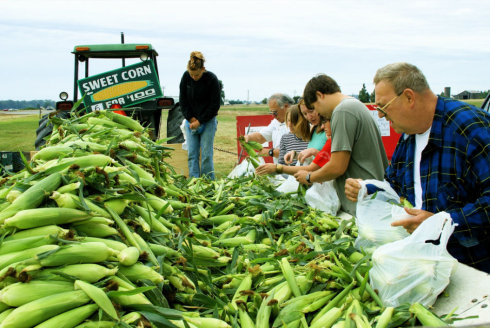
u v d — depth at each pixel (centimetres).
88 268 171
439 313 197
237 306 206
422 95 250
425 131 259
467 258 242
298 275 232
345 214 369
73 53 959
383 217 258
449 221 207
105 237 201
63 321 155
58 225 190
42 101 8156
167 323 171
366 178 363
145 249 205
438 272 196
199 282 227
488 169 231
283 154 581
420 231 206
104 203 211
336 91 380
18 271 160
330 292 214
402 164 295
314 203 374
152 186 267
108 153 253
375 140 364
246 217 313
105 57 1023
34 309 152
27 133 2581
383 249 207
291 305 204
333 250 255
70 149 251
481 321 172
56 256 168
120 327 161
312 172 369
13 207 185
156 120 968
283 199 389
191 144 752
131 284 179
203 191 399
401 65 254
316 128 470
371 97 2567
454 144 245
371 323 189
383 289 201
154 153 305
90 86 827
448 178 249
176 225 264
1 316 154
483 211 223
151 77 851
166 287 208
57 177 202
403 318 184
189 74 705
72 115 331
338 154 354
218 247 284
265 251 273
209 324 184
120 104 845
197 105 719
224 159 1412
